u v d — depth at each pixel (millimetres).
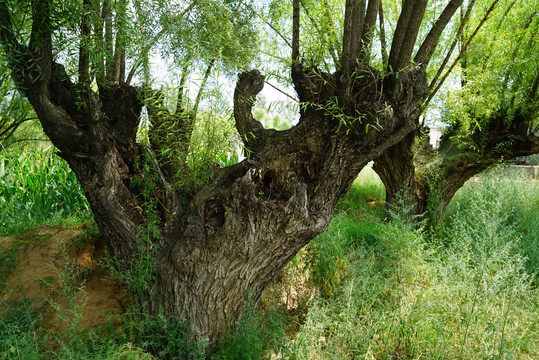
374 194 7633
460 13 4895
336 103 2371
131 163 2865
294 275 3480
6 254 2986
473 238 4293
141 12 2318
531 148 5090
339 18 3816
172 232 2502
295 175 2514
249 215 2285
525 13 4938
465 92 4715
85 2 1961
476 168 5410
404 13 2713
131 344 2201
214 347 2490
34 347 2266
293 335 2900
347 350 2680
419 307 2939
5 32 2018
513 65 4984
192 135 2488
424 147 6133
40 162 5699
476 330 2883
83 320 2604
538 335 2926
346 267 3600
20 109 3434
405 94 2801
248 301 2568
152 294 2430
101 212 2482
